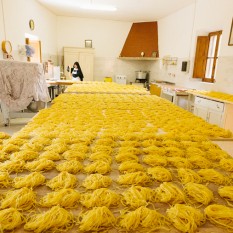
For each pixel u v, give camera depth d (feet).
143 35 28.22
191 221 2.69
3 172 3.71
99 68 29.91
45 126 6.47
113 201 3.11
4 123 14.43
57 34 28.37
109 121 7.39
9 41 16.25
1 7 15.35
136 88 17.58
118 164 4.36
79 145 5.01
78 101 10.85
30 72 12.26
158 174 3.83
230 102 11.80
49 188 3.47
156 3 20.01
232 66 14.10
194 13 18.98
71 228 2.66
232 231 2.65
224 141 6.10
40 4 22.62
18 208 2.91
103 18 27.84
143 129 6.71
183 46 20.92
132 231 2.63
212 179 3.78
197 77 19.13
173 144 5.32
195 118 8.25
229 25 14.43
